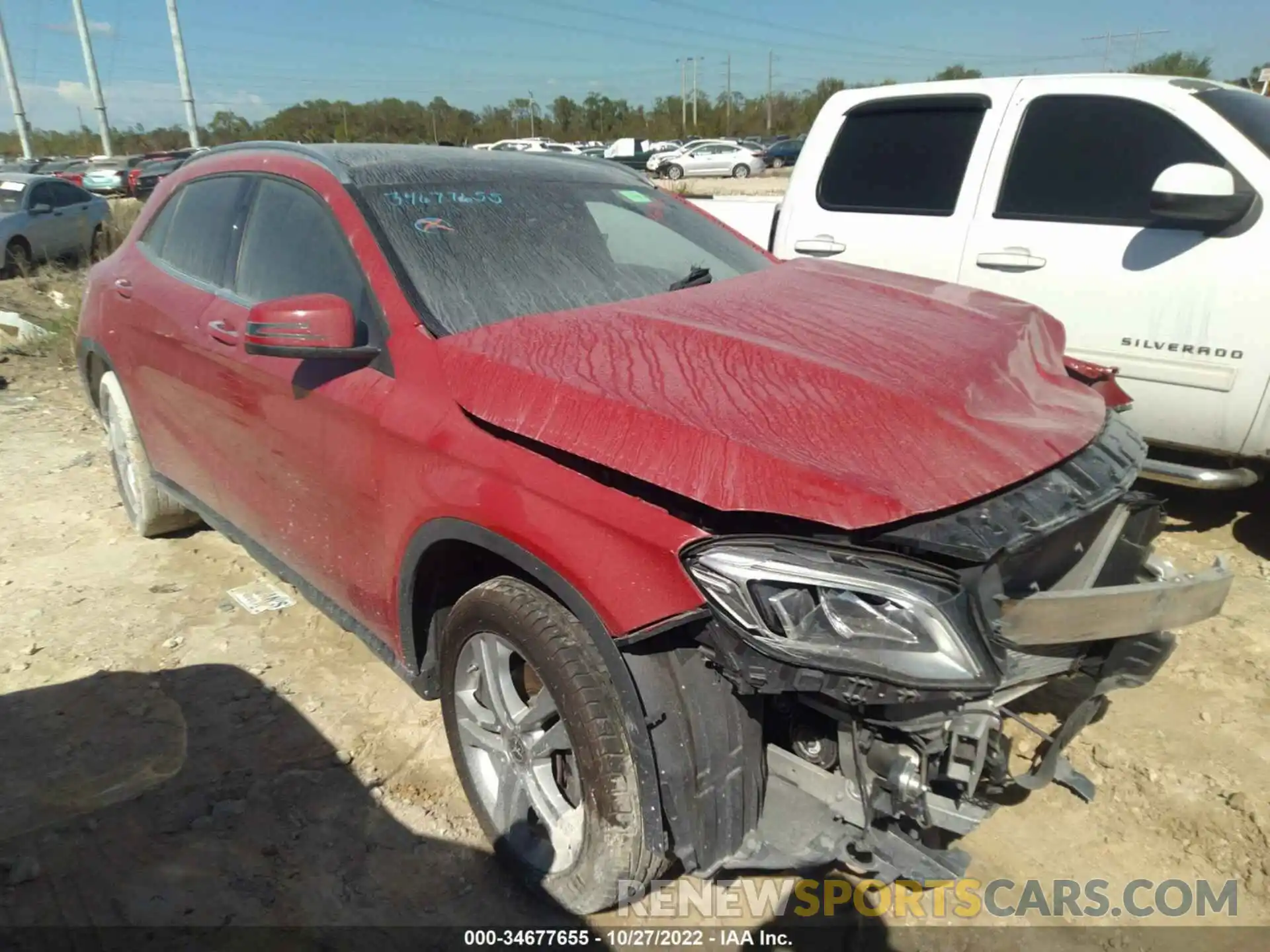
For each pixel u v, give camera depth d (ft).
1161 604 6.66
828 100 18.28
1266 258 12.60
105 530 15.55
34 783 9.45
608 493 6.66
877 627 5.91
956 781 6.76
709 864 6.76
